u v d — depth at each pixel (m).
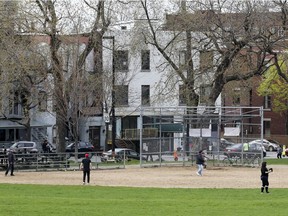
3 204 61.81
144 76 194.00
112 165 129.38
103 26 141.00
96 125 198.50
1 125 185.00
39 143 189.00
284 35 132.62
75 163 127.12
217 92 137.38
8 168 108.12
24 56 136.00
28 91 148.50
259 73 136.75
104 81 150.88
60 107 139.25
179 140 158.12
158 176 106.50
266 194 77.06
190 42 134.38
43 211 56.66
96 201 65.56
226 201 67.44
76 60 140.62
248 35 129.62
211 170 120.12
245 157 131.62
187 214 55.78
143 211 57.50
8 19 131.62
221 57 133.62
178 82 154.00
